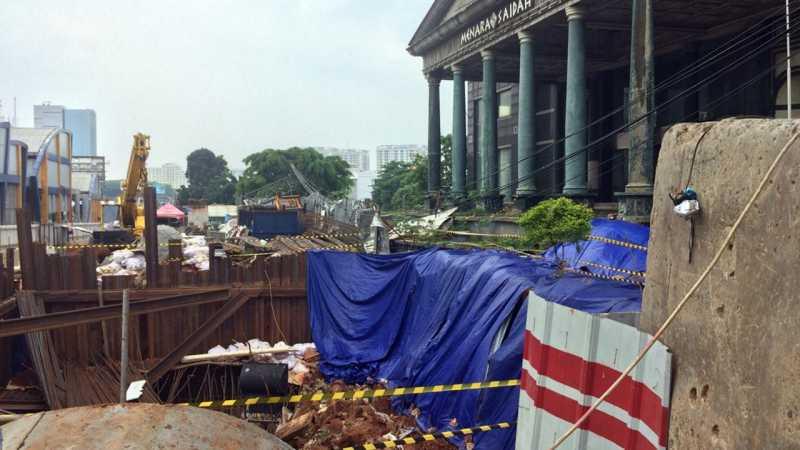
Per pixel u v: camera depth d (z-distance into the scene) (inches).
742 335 127.3
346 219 1320.1
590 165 1041.5
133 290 526.0
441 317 434.0
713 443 134.3
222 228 1720.0
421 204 1486.2
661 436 150.4
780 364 115.8
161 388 505.0
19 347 487.8
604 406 174.6
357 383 486.3
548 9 781.9
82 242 1239.5
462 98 1084.5
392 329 514.9
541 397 207.5
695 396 142.6
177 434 130.0
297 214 1207.6
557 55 973.8
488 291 377.1
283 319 558.6
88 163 4296.3
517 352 302.8
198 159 4345.5
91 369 482.0
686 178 153.3
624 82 1019.3
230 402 259.8
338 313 541.3
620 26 852.0
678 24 812.6
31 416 133.0
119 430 127.6
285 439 373.1
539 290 324.5
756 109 735.7
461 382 358.0
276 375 407.5
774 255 119.6
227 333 544.7
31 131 2005.4
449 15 1079.6
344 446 354.0
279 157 2970.0
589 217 365.4
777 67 702.5
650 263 170.7
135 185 1391.5
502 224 820.6
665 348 152.0
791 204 116.3
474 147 1334.9
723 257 135.6
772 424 117.0
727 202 136.3
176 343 532.4
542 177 1131.9
